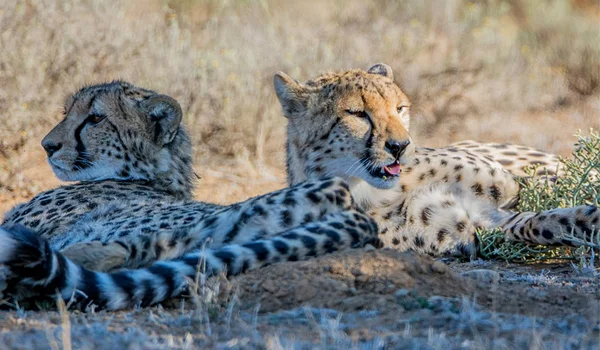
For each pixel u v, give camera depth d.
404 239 10.36
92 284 7.33
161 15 19.89
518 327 6.72
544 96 19.36
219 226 8.43
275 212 8.38
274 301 7.51
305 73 17.61
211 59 16.95
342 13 22.34
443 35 21.72
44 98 15.27
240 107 16.09
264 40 18.73
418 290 7.64
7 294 7.36
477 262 10.08
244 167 15.47
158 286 7.53
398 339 6.34
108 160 10.73
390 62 19.02
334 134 10.37
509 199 10.86
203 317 7.03
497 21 23.55
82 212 9.71
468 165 10.68
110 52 16.31
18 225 7.14
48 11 16.38
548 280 8.80
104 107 10.69
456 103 18.44
